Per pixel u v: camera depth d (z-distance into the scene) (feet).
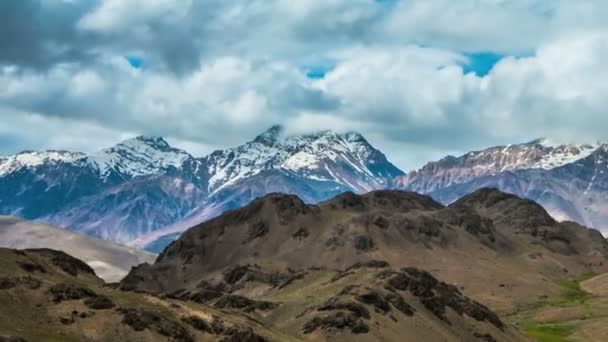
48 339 571.69
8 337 537.65
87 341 589.73
